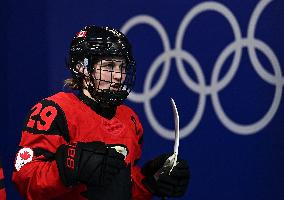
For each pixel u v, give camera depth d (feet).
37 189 16.38
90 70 18.11
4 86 32.71
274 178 34.27
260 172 34.19
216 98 33.73
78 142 16.26
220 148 33.88
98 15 32.83
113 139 18.71
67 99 18.25
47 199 16.69
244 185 34.17
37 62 32.55
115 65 18.07
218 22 33.50
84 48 18.15
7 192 32.71
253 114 33.96
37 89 32.60
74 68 18.83
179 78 33.53
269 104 34.04
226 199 34.09
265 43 33.83
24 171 16.78
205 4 33.42
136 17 33.12
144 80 33.27
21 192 17.16
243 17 33.55
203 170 33.81
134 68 18.61
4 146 32.76
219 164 33.91
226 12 33.50
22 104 32.71
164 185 18.51
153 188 19.43
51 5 32.42
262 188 34.30
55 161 16.24
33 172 16.60
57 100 18.06
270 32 33.76
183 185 18.70
